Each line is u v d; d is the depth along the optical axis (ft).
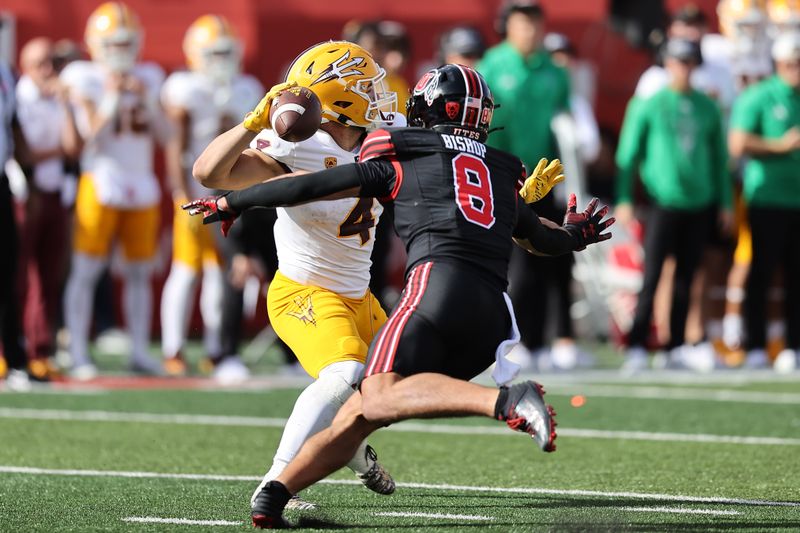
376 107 58.54
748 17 138.62
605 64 162.81
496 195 52.70
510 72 124.77
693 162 125.08
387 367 49.29
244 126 54.19
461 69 54.03
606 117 162.40
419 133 52.75
